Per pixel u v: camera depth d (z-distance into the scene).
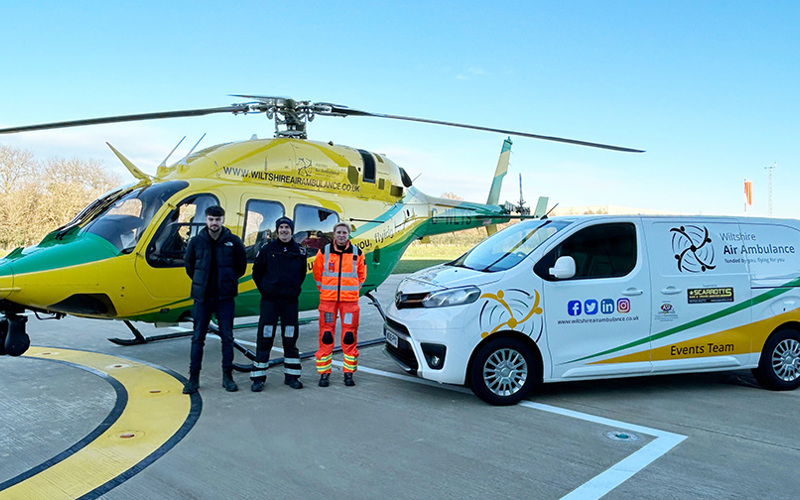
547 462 3.55
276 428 4.20
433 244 44.38
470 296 4.72
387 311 5.59
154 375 5.86
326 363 5.50
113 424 4.26
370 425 4.28
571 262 4.82
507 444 3.87
